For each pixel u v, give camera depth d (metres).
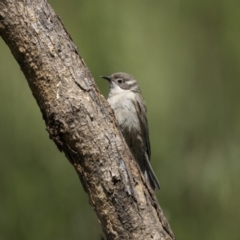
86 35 11.57
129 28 11.63
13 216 11.27
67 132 6.68
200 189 11.98
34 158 11.44
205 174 11.97
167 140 11.78
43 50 6.80
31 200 11.37
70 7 11.86
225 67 12.18
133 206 6.63
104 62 11.47
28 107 11.41
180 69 11.78
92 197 6.71
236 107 12.12
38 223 11.34
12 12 6.82
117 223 6.60
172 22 12.00
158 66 11.57
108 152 6.68
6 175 11.36
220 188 11.91
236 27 12.23
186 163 11.98
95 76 11.45
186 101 11.82
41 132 11.45
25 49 6.80
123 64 11.51
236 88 12.12
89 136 6.68
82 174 6.73
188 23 12.19
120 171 6.66
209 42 12.20
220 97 12.09
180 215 11.96
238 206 11.89
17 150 11.37
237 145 12.02
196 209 11.97
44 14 6.91
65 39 6.93
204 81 12.08
